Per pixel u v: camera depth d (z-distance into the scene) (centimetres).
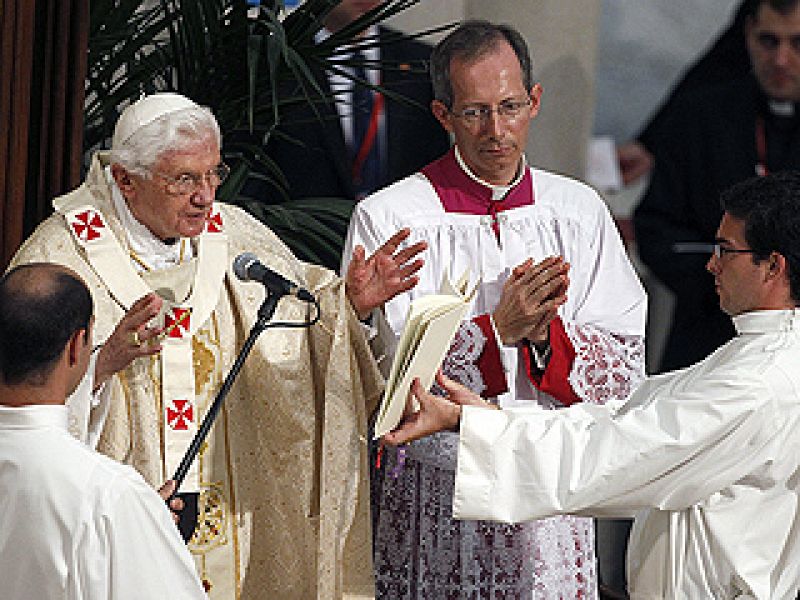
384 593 1662
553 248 1694
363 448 1546
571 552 1670
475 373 1600
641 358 1692
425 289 1656
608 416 1409
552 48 2783
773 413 1352
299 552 1541
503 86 1617
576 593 1673
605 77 2786
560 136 2803
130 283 1460
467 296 1498
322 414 1538
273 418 1522
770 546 1396
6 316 1198
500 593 1625
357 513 1551
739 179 2722
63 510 1171
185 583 1195
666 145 2767
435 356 1439
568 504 1391
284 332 1525
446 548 1631
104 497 1172
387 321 1602
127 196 1460
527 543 1623
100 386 1395
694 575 1393
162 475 1458
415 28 2672
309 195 2334
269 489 1528
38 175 1748
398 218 1667
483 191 1686
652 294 2803
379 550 1664
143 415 1454
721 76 2752
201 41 1864
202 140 1427
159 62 1934
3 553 1180
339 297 1516
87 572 1165
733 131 2731
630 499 1383
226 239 1523
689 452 1351
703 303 2717
